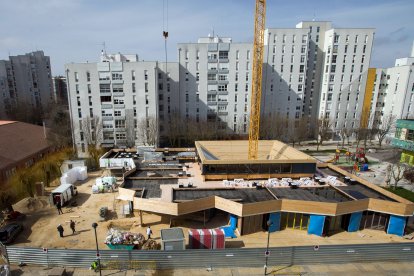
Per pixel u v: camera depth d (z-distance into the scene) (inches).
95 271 903.7
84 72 2400.3
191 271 911.0
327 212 1156.5
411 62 3221.0
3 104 4119.1
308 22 3065.9
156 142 2576.3
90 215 1339.8
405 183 1847.9
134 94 2470.5
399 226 1199.6
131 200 1277.1
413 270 936.3
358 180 1477.6
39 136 2518.5
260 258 935.7
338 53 2942.9
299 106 3097.9
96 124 2459.4
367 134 2881.4
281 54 2950.3
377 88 3090.6
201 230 1068.5
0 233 1081.4
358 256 967.6
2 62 4217.5
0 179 1672.0
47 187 1701.5
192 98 2908.5
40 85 4798.2
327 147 2913.4
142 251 907.4
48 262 916.0
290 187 1403.8
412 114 2881.4
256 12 1764.3
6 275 843.4
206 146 1929.1
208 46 2787.9
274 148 1962.4
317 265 951.6
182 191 1342.3
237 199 1237.1
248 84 2896.2
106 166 1883.6
